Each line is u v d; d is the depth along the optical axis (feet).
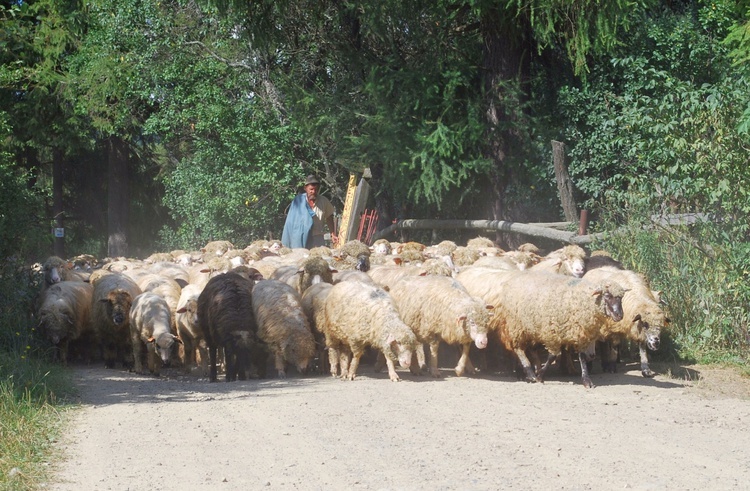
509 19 72.69
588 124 70.44
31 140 114.73
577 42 67.51
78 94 107.76
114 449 25.45
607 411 30.40
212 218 102.06
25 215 50.01
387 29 78.74
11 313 44.86
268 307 38.47
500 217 75.05
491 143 75.00
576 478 22.16
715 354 42.93
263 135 97.76
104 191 142.10
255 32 81.97
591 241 53.31
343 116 82.12
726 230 44.86
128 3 102.53
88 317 46.96
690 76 70.79
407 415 29.40
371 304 36.55
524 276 37.32
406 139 75.00
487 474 22.52
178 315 42.75
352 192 76.84
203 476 22.72
